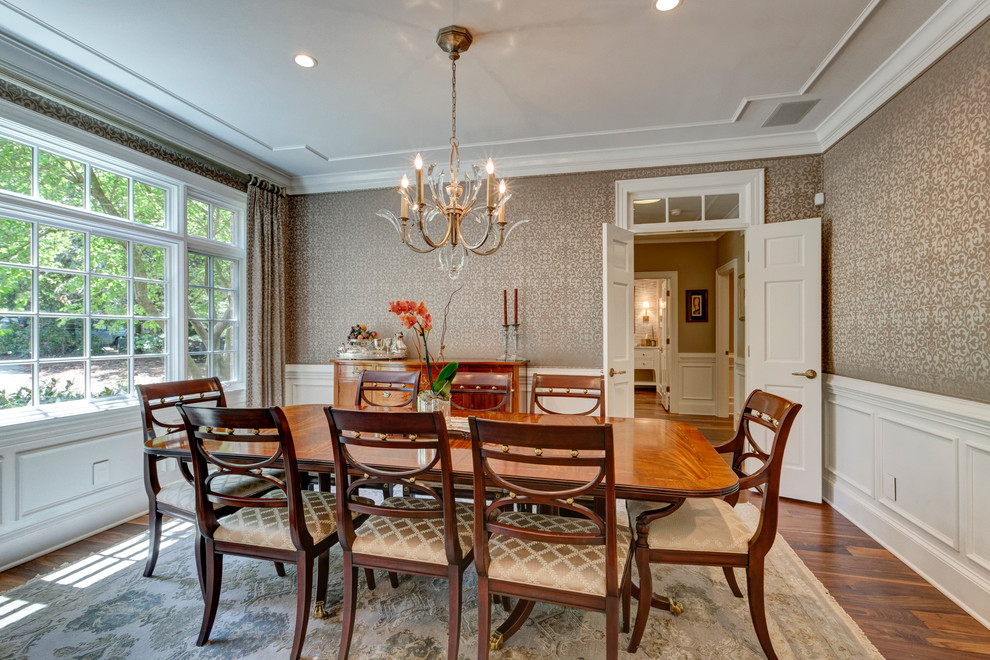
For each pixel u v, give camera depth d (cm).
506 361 340
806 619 177
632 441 189
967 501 187
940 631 173
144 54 228
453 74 233
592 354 362
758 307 319
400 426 138
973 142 187
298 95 270
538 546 147
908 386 227
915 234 223
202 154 327
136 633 171
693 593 196
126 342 287
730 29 210
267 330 377
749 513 284
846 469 280
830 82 253
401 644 164
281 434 152
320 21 204
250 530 164
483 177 381
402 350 380
